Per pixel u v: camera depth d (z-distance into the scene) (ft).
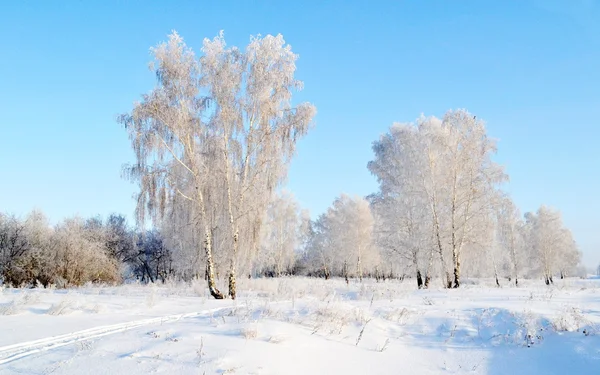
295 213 163.43
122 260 130.62
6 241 92.99
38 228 98.68
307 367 19.43
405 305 38.17
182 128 59.06
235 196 61.11
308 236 193.67
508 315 30.27
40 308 35.50
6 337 23.90
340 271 170.91
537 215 164.04
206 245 58.44
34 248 91.71
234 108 60.23
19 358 19.70
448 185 81.87
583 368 21.21
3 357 20.01
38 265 91.50
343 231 147.74
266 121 60.85
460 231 81.25
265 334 23.48
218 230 63.41
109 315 33.30
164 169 60.49
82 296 47.29
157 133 59.00
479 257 88.12
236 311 32.12
